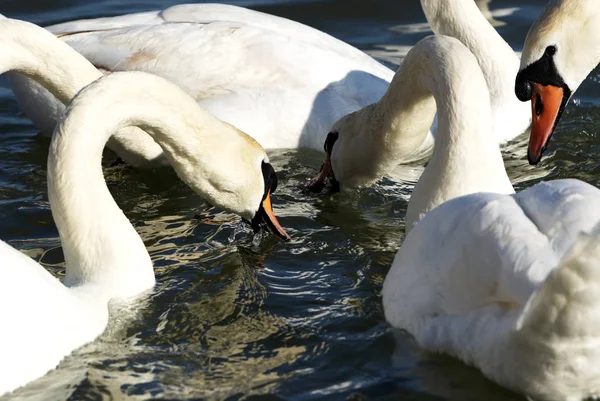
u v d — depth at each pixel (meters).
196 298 11.62
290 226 13.77
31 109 16.38
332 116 16.00
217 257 12.80
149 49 16.20
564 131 16.64
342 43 17.19
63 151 11.35
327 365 10.16
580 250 7.57
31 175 15.22
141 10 20.61
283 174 15.48
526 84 13.64
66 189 11.34
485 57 16.81
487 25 16.95
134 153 15.08
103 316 10.76
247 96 15.94
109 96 11.67
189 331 10.89
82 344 10.24
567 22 13.52
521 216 8.96
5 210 14.06
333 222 13.90
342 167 14.33
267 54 16.22
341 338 10.62
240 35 16.33
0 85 18.72
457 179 11.48
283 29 17.02
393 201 14.54
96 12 20.52
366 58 17.05
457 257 9.34
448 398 9.45
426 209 11.64
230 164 12.85
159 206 14.41
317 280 12.16
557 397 8.80
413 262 10.17
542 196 9.10
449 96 11.72
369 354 10.26
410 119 13.34
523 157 16.08
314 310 11.30
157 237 13.41
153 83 12.09
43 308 9.84
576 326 7.98
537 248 8.64
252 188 13.08
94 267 11.41
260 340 10.67
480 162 11.48
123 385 9.81
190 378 9.95
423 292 9.95
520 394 9.09
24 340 9.58
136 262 11.52
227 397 9.63
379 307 11.16
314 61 16.31
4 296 9.54
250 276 12.23
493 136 11.63
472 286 9.15
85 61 14.26
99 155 11.55
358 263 12.64
